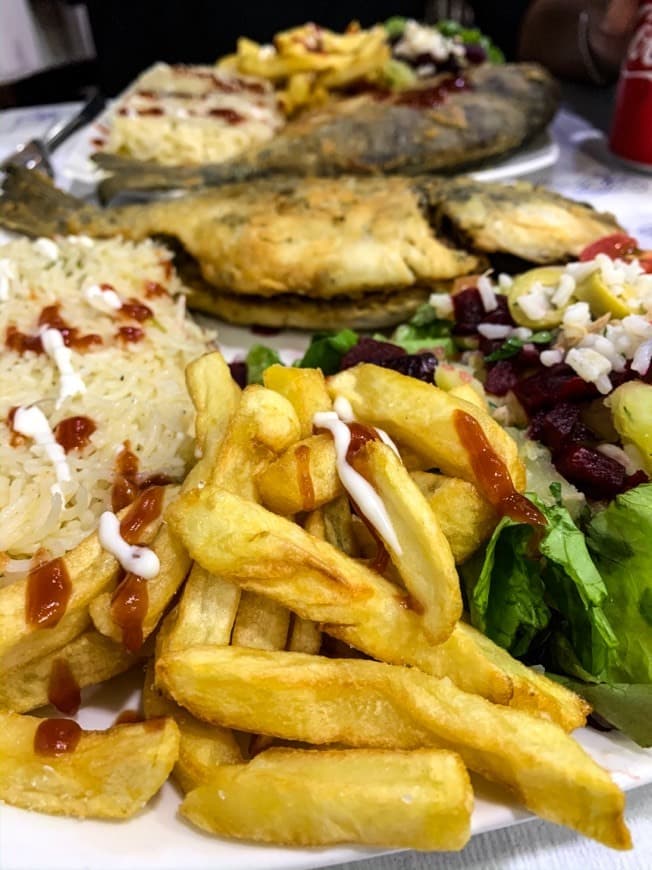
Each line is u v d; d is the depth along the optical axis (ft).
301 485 0.47
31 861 0.38
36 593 0.45
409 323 0.80
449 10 1.97
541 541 0.49
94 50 2.05
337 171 1.24
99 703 0.49
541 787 0.39
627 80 1.25
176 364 0.75
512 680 0.43
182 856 0.39
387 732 0.41
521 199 0.92
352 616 0.44
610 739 0.45
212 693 0.41
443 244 0.91
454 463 0.50
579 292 0.68
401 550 0.45
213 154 1.28
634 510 0.49
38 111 1.51
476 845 0.45
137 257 0.86
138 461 0.61
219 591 0.45
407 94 1.36
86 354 0.69
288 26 2.03
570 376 0.62
